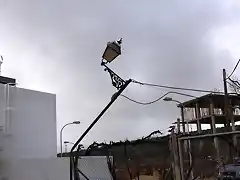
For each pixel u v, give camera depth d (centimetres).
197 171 1145
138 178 1215
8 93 1108
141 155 1234
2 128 1062
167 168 1148
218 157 1102
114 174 1267
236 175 930
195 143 1158
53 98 1293
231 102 2677
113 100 927
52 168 1214
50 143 1238
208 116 2698
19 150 1109
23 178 1102
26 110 1166
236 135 1145
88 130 995
